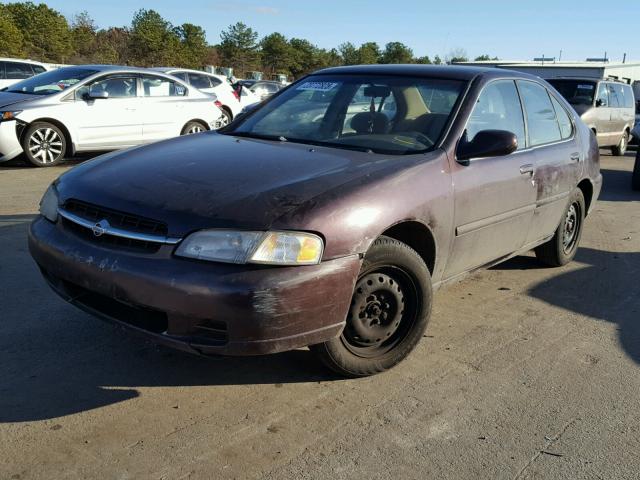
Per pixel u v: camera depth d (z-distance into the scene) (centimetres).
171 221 281
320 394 321
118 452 266
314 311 285
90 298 311
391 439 286
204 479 252
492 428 299
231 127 441
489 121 412
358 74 444
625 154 1648
